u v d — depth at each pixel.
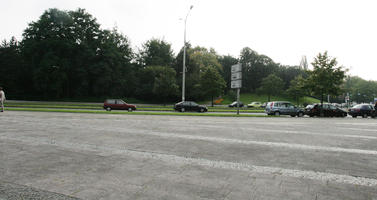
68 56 47.91
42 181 3.40
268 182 3.54
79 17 49.38
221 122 13.17
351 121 17.23
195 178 3.66
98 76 50.56
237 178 3.70
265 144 6.62
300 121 16.02
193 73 63.44
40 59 45.16
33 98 49.25
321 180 3.69
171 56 70.88
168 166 4.29
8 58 51.38
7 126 8.95
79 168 4.05
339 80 26.09
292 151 5.78
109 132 8.15
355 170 4.25
